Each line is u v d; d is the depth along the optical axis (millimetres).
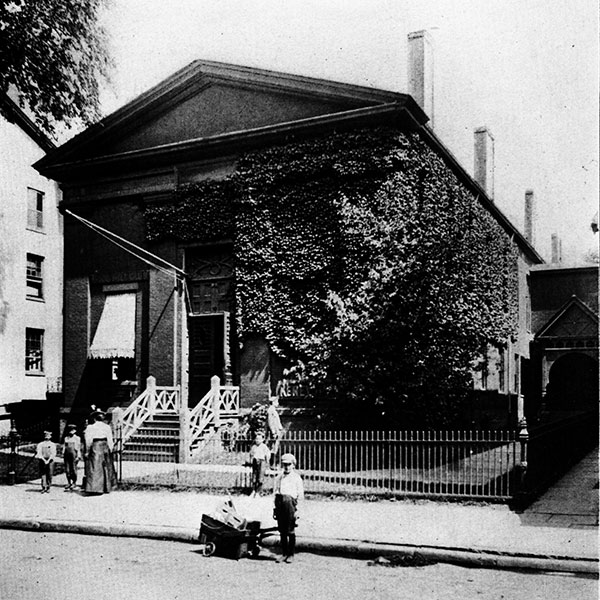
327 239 22625
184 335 25172
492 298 30750
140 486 17359
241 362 23672
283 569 10758
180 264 25406
